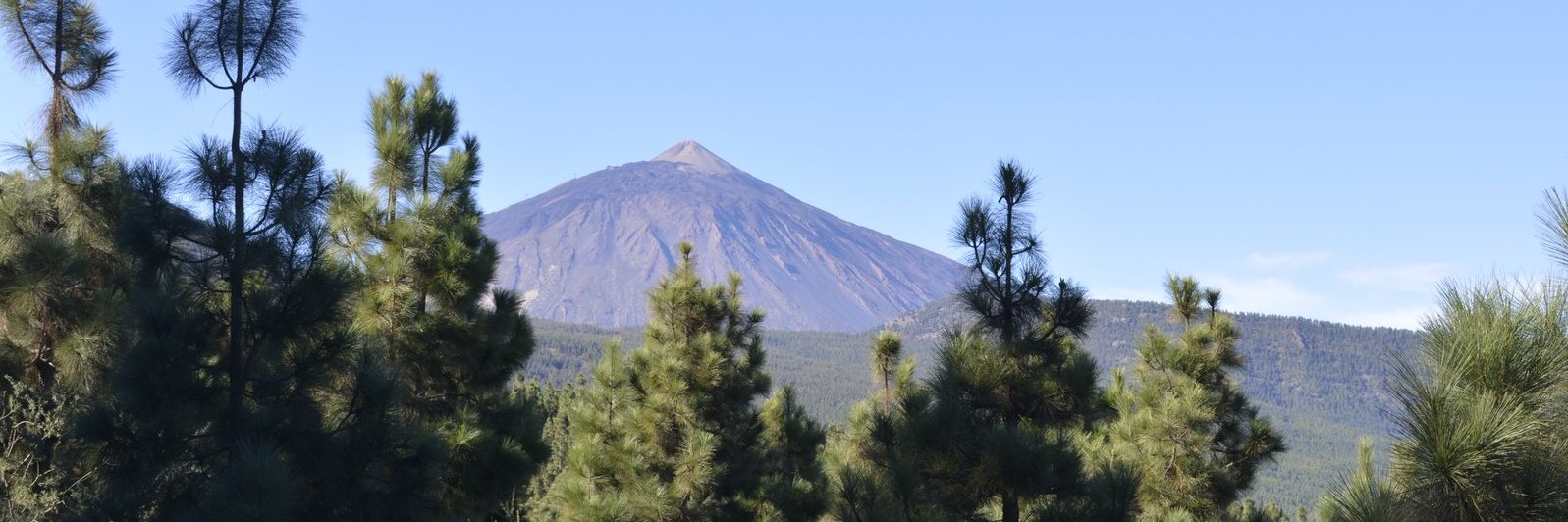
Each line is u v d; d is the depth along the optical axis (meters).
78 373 13.99
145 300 12.80
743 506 26.77
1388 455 6.15
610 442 26.34
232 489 11.20
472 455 17.39
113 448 12.36
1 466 12.75
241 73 14.23
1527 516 5.57
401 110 20.61
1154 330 21.83
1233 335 21.38
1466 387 5.89
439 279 19.00
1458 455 5.65
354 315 17.67
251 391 13.40
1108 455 20.48
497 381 19.97
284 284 13.36
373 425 13.18
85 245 16.14
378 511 13.02
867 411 15.80
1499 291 6.00
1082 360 14.50
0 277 14.89
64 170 16.25
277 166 13.46
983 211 14.75
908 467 13.56
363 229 18.94
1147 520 19.88
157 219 13.12
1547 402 5.77
